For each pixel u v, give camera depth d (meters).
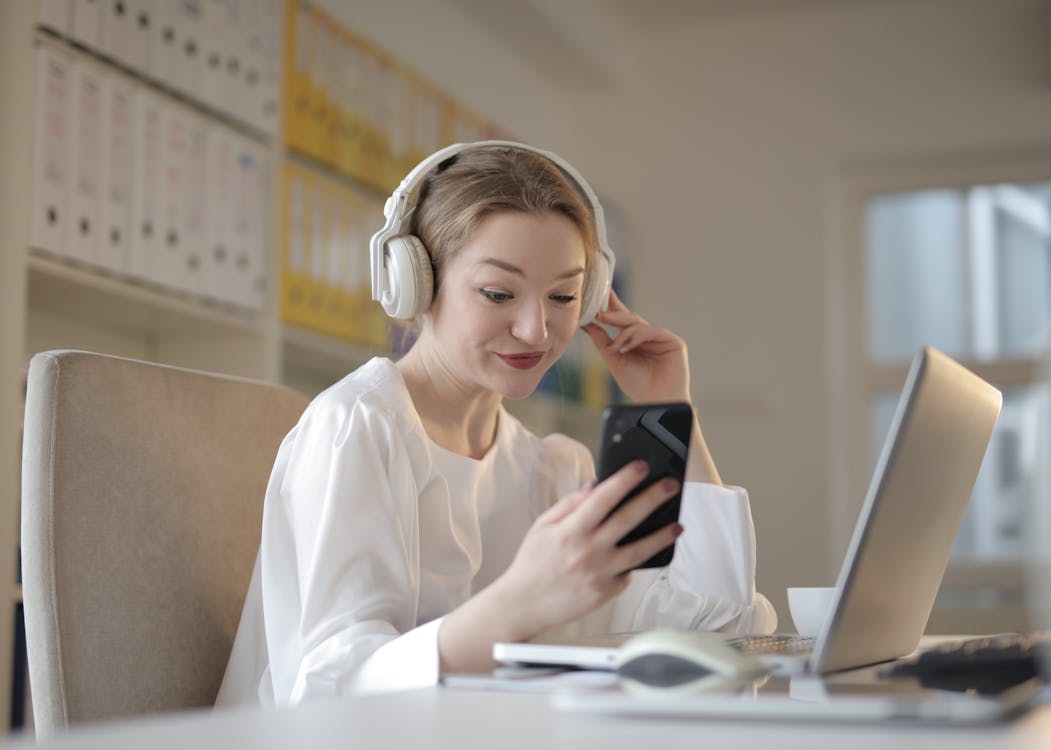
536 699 0.88
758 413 5.57
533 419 4.75
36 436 1.35
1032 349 5.41
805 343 5.56
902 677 0.94
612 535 1.00
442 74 4.80
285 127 3.35
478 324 1.38
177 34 2.94
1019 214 5.49
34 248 2.49
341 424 1.33
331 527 1.25
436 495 1.42
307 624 1.21
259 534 1.52
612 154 5.88
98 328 3.08
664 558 1.03
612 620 1.62
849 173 5.67
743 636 1.20
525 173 1.40
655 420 1.00
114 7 2.74
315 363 3.71
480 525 1.53
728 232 5.70
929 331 5.55
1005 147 5.46
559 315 1.41
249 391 1.56
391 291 1.43
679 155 5.80
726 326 5.65
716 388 5.63
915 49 5.58
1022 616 4.34
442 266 1.42
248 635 1.38
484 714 0.79
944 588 5.34
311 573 1.23
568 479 1.67
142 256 2.79
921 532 0.99
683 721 0.75
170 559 1.41
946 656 0.94
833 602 0.90
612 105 5.90
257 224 3.20
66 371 1.37
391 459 1.34
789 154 5.67
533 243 1.36
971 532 5.36
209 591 1.44
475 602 1.05
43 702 1.32
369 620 1.20
